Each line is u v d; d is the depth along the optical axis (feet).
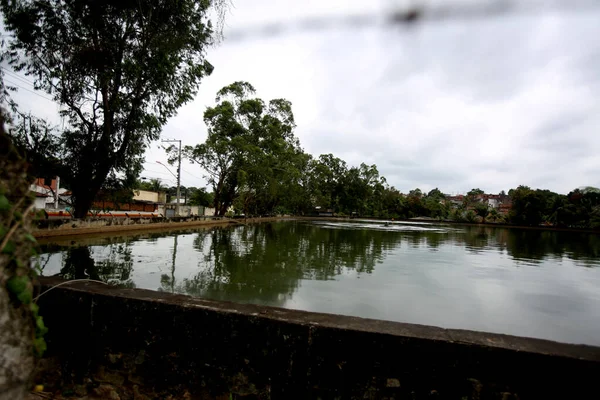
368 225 124.16
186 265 30.48
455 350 5.58
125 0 31.32
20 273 4.10
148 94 44.70
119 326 7.08
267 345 6.33
